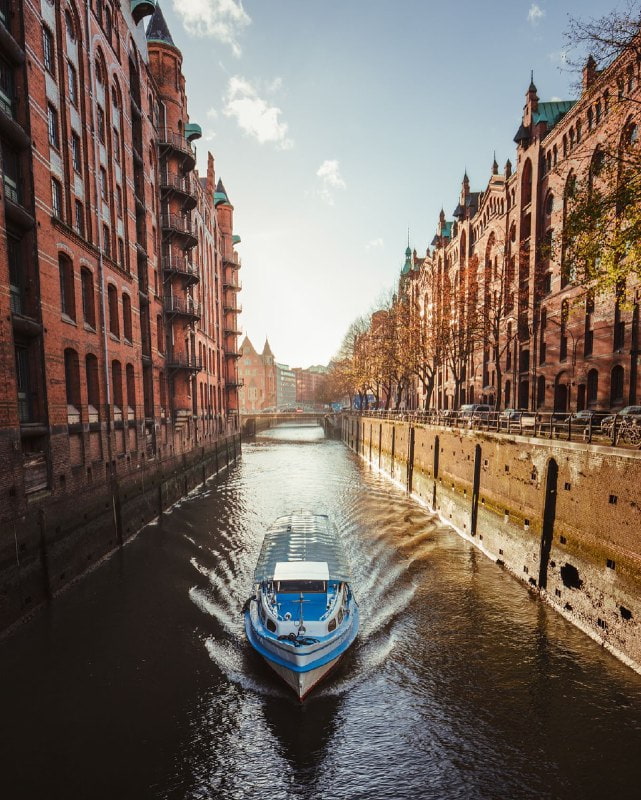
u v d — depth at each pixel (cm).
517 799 924
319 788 956
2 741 1041
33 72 1644
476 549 2233
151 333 3078
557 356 3250
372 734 1088
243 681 1255
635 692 1182
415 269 7250
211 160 5541
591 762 997
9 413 1390
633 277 2380
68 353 1917
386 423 4584
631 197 1378
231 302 6384
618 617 1319
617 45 1330
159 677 1261
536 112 3641
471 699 1188
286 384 19712
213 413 5006
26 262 1623
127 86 2738
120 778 962
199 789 947
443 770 992
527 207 3662
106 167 2412
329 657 1237
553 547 1650
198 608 1620
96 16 2317
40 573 1549
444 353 4022
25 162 1606
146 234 3059
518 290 3606
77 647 1375
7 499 1373
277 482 4012
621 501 1312
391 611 1609
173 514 2881
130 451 2477
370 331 5734
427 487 3148
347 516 2842
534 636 1446
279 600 1402
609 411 2641
